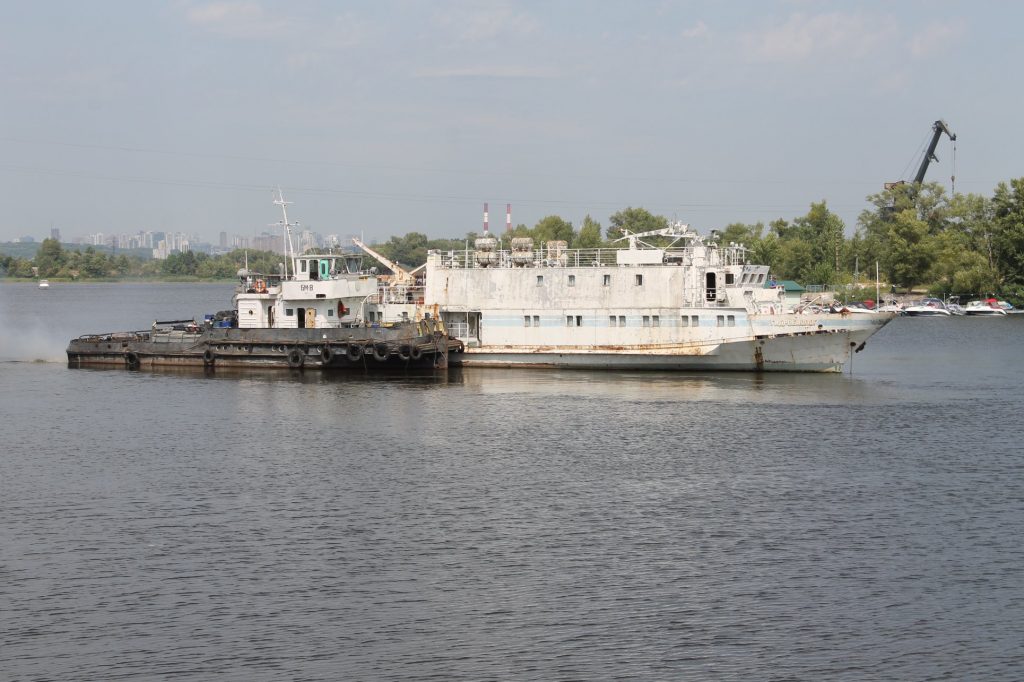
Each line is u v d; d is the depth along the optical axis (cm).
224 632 4731
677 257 11738
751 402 9750
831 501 6494
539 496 6625
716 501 6506
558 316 11688
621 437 8256
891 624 4791
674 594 5091
